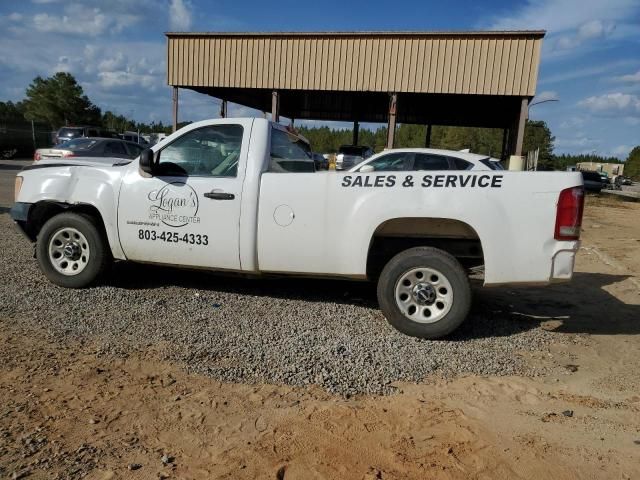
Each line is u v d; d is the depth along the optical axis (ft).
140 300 17.72
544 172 14.87
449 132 224.94
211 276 21.36
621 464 9.72
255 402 11.55
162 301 17.75
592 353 15.61
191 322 15.99
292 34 67.36
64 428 10.10
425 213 15.28
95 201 18.08
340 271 16.22
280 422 10.75
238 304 17.98
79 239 18.47
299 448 9.84
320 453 9.69
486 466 9.46
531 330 17.34
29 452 9.26
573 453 10.05
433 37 63.77
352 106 101.24
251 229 16.66
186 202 17.24
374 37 65.57
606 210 78.02
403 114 107.04
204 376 12.66
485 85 63.21
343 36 66.18
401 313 15.76
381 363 13.83
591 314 19.61
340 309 18.02
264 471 9.07
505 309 19.77
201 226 17.16
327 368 13.32
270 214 16.52
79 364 12.91
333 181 15.99
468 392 12.60
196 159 17.67
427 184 15.38
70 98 179.32
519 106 79.30
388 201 15.52
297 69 68.90
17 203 19.20
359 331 16.06
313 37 67.41
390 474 9.11
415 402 11.90
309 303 18.54
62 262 18.67
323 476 9.00
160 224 17.58
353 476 9.02
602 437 10.71
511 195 14.94
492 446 10.15
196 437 10.09
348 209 15.88
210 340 14.66
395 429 10.65
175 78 72.84
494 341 16.10
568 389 13.07
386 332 16.12
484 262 15.15
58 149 52.44
